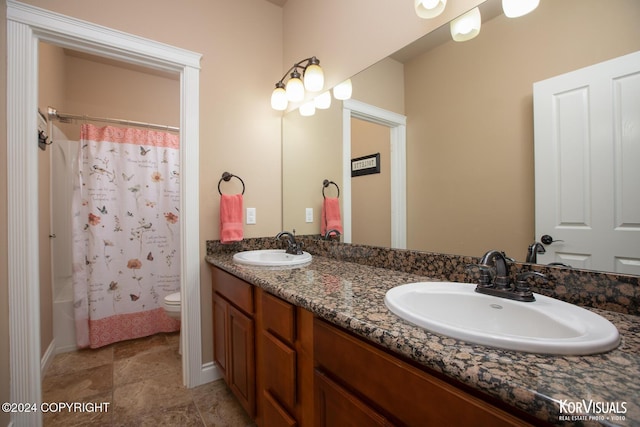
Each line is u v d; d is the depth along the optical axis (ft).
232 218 5.95
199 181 5.79
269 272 4.23
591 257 2.66
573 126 2.76
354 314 2.43
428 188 4.05
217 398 5.30
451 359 1.67
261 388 4.07
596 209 2.63
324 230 5.88
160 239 8.13
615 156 2.53
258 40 6.68
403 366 1.99
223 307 5.16
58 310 7.06
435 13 3.71
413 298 2.90
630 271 2.45
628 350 1.78
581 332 1.99
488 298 2.74
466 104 3.60
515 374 1.50
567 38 2.79
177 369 6.33
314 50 6.09
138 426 4.58
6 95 4.16
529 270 3.01
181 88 5.68
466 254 3.62
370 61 4.86
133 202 7.77
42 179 6.38
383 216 4.70
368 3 4.89
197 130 5.73
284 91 6.11
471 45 3.54
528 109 3.07
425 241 4.09
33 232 4.37
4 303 4.09
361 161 5.09
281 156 7.04
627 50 2.46
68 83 8.46
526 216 3.10
